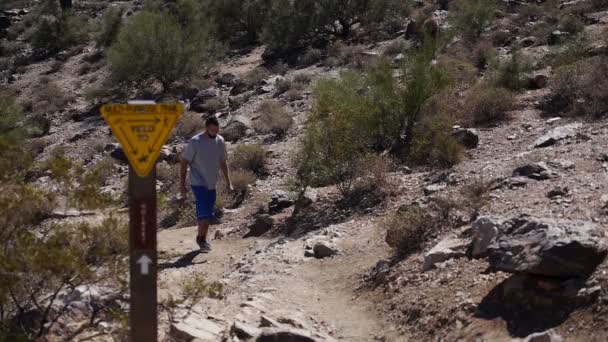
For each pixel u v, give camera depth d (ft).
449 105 47.67
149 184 16.74
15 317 20.63
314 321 24.02
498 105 46.62
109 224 20.11
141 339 16.94
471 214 27.43
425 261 24.85
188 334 22.08
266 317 23.15
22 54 144.36
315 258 30.78
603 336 17.65
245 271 30.83
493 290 21.12
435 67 47.67
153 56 98.17
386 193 36.40
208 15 120.88
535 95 49.80
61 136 90.48
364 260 28.84
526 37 74.18
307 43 101.91
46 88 112.57
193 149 35.12
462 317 20.74
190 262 34.76
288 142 59.11
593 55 54.85
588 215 23.71
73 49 137.39
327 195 39.58
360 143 41.27
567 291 19.35
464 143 41.47
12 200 18.95
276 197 42.06
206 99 86.99
